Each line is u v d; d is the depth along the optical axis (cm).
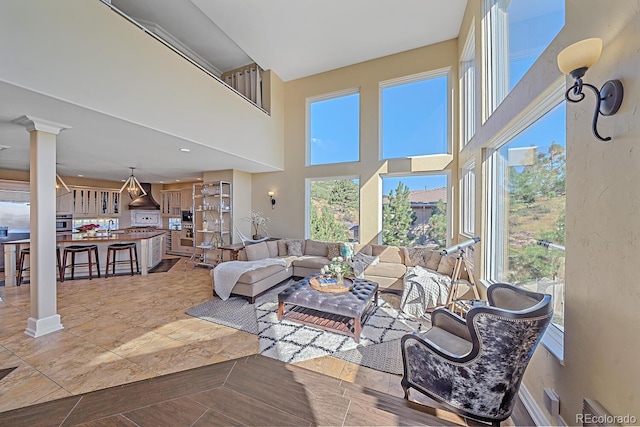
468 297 344
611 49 119
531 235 222
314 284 356
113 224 854
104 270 591
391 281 449
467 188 440
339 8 411
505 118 242
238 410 181
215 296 432
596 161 129
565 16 155
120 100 288
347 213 596
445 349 192
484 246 315
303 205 631
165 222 912
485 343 159
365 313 341
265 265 447
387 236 555
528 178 228
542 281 203
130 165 588
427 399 200
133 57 303
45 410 181
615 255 116
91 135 353
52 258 303
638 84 104
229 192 646
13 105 252
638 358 103
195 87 392
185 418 173
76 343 276
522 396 198
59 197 743
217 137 436
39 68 224
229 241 644
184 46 559
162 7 452
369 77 555
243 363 243
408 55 520
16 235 623
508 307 198
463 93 457
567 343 148
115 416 175
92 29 262
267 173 673
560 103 180
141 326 319
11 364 237
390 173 539
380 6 405
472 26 371
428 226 523
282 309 338
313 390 206
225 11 416
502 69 277
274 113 610
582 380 136
